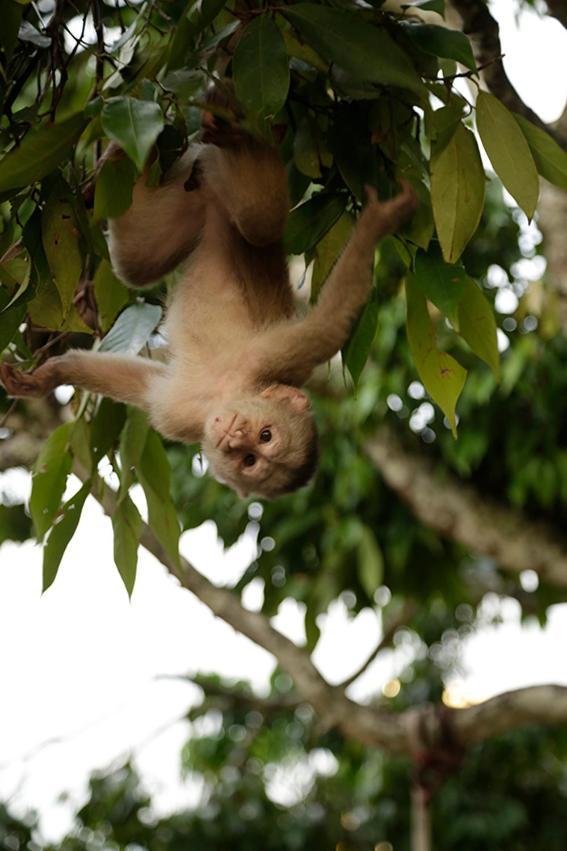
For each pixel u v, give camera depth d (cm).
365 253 407
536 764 1227
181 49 356
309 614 1013
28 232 400
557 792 1220
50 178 394
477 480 974
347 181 417
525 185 403
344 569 1008
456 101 405
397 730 879
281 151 463
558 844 1198
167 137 379
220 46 399
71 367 461
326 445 955
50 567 486
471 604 1120
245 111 371
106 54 404
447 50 397
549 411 913
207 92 405
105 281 475
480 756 1208
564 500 962
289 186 462
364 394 882
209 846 1185
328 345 439
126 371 465
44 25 453
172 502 504
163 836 1185
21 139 402
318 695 880
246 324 459
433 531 1001
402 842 1198
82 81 509
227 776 1252
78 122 352
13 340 468
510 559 959
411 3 414
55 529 485
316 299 469
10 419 816
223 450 452
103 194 369
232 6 421
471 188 407
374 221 398
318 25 372
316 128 438
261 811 1221
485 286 933
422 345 448
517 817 1160
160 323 498
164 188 446
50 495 498
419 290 443
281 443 452
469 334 434
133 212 442
